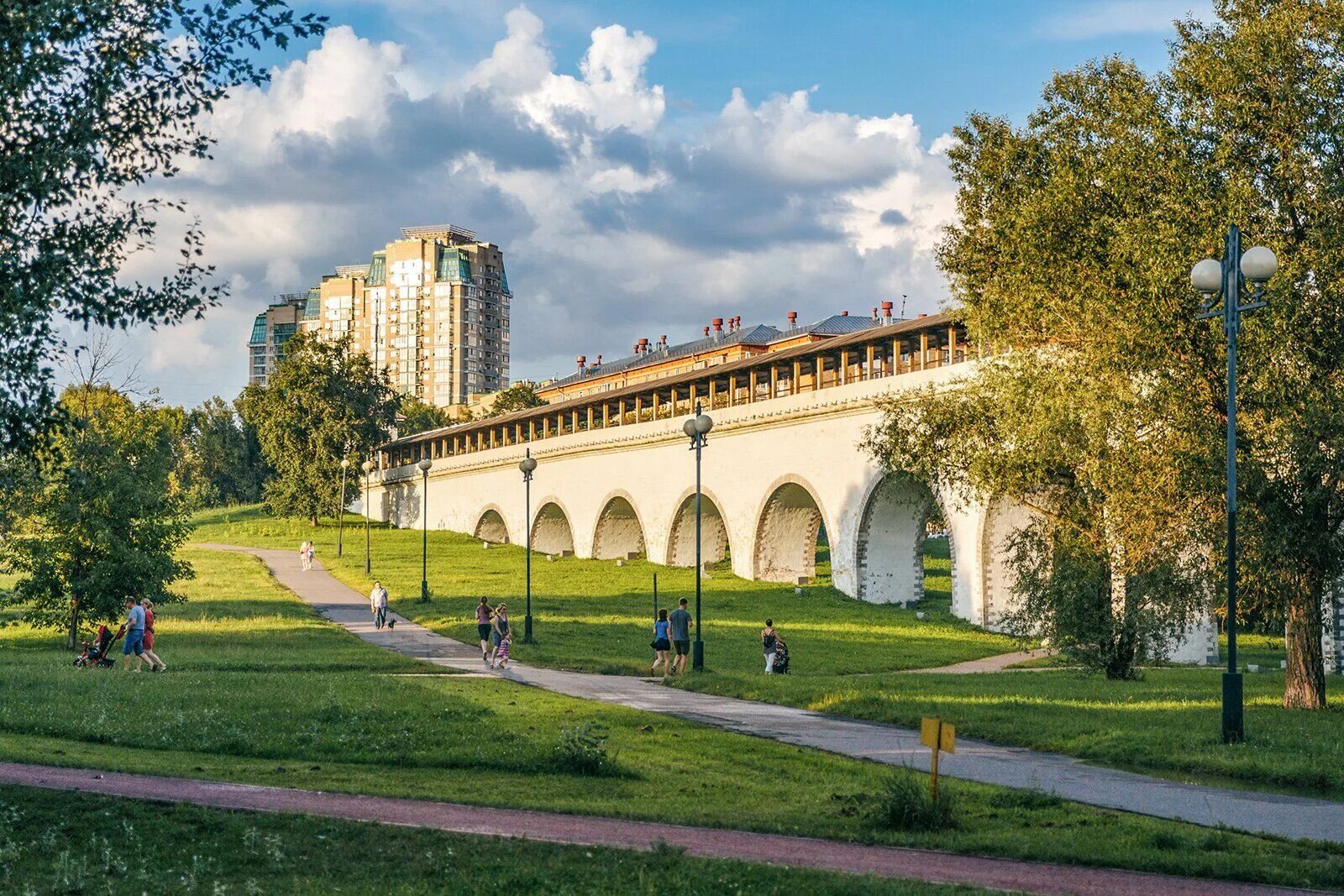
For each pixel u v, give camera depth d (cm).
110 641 3147
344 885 1055
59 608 3856
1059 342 2872
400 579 6869
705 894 1021
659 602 5778
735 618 5275
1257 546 2316
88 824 1241
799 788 1568
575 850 1171
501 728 2000
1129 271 2520
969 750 1931
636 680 3119
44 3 1307
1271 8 2594
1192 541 2566
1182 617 2617
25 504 3422
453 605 5525
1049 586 3152
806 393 6334
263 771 1602
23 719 1973
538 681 2981
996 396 3083
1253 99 2533
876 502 5906
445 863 1121
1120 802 1490
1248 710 2344
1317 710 2323
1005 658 4159
